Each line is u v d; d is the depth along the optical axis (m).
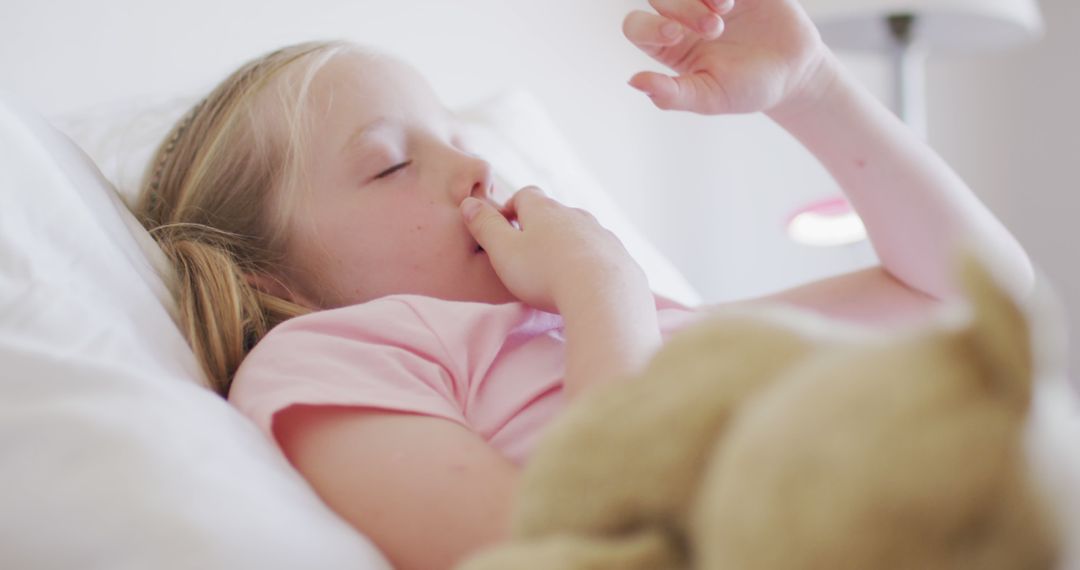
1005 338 0.17
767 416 0.19
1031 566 0.16
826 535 0.17
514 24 1.90
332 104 0.90
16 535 0.42
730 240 2.27
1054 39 2.21
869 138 0.94
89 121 1.16
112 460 0.45
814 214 1.76
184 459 0.46
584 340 0.58
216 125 0.97
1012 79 2.26
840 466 0.17
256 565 0.42
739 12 0.87
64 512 0.43
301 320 0.70
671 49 0.89
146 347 0.61
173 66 1.47
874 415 0.17
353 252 0.86
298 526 0.45
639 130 2.11
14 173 0.63
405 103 0.91
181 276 0.83
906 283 1.00
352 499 0.54
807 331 0.23
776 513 0.17
